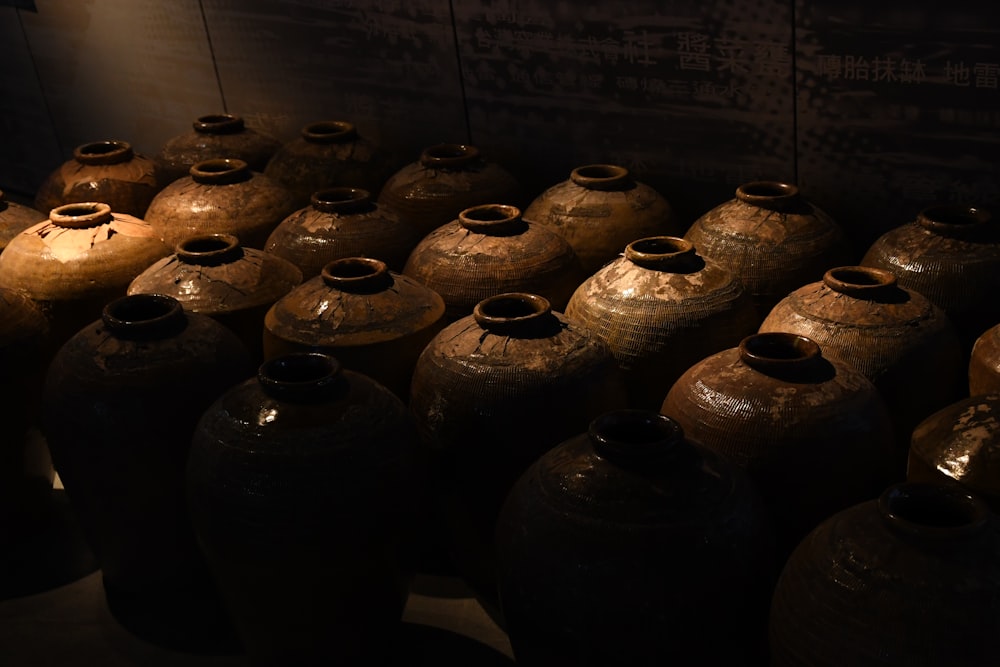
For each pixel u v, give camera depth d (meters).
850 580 1.77
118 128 5.92
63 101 6.16
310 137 4.22
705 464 2.07
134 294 2.89
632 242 3.14
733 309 2.82
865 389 2.36
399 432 2.37
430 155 3.95
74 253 3.33
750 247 3.12
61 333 3.34
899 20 3.05
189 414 2.62
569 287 3.19
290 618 2.36
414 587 2.88
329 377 2.32
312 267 3.39
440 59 4.19
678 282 2.83
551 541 1.99
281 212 3.87
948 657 1.65
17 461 3.11
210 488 2.27
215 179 3.85
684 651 1.97
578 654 1.99
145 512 2.72
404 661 2.60
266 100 4.98
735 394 2.33
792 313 2.74
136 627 2.80
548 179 4.09
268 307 3.11
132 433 2.59
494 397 2.46
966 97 3.03
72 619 2.86
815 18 3.19
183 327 2.72
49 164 6.56
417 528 2.46
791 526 2.32
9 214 3.95
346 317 2.80
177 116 5.50
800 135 3.38
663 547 1.93
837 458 2.26
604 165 3.67
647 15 3.54
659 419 2.11
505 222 3.17
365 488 2.26
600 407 2.53
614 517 1.95
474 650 2.63
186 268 3.12
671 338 2.76
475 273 3.09
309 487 2.21
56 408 2.66
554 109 3.94
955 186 3.15
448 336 2.64
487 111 4.14
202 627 2.78
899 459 2.72
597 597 1.93
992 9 2.89
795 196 3.19
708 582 1.94
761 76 3.38
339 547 2.26
